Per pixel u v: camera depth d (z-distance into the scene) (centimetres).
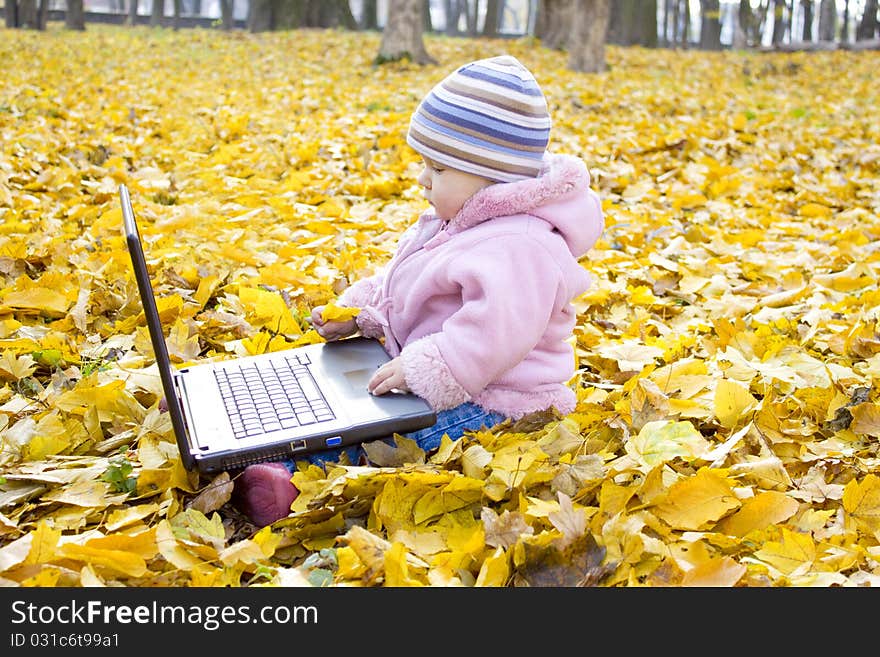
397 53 1725
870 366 331
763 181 700
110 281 386
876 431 276
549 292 240
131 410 270
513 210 246
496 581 192
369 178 626
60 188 540
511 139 245
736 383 283
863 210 608
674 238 529
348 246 461
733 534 223
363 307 286
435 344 238
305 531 214
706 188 673
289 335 347
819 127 1061
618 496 220
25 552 193
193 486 230
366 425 230
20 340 314
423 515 219
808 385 312
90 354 323
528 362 253
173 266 402
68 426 258
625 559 199
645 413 262
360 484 219
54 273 366
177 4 3588
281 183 612
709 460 247
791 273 441
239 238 455
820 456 261
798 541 212
